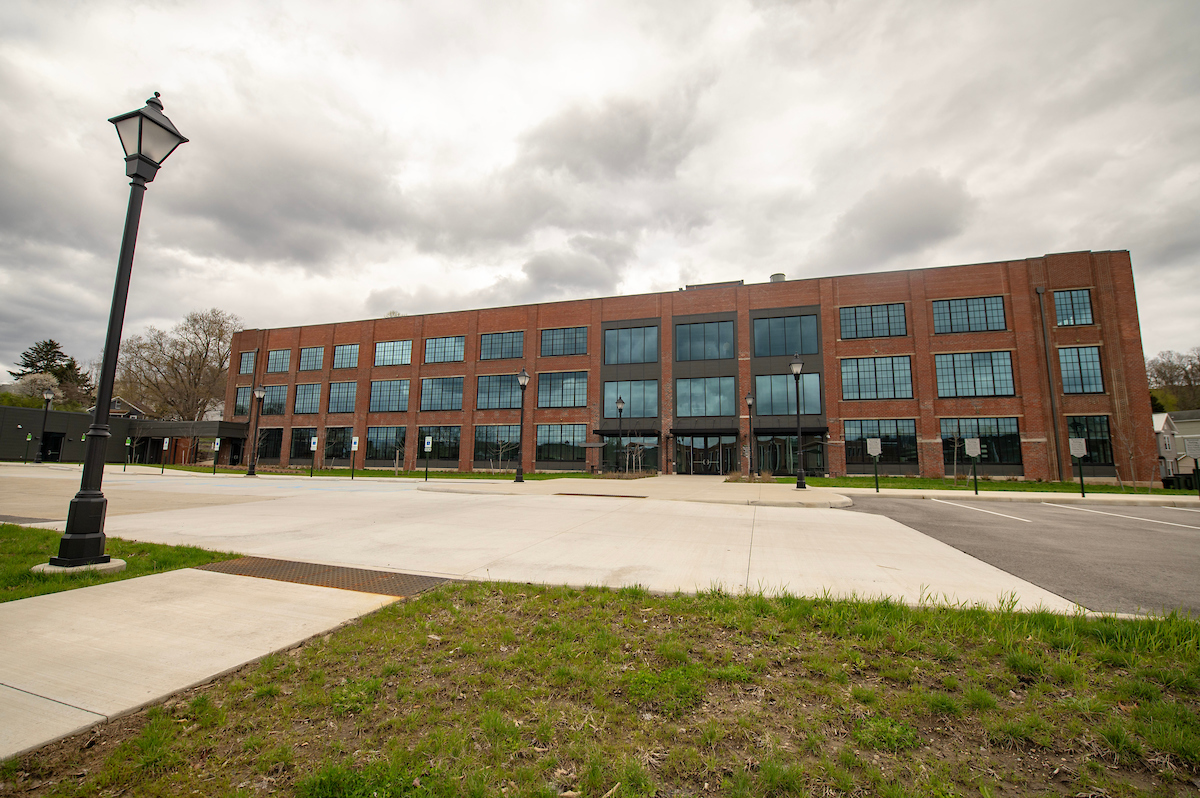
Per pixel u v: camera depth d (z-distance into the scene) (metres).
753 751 2.91
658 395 39.88
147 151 7.14
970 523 11.82
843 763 2.81
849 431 35.38
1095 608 5.28
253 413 51.81
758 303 38.34
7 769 2.59
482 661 3.91
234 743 2.90
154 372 63.81
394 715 3.19
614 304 41.84
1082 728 3.09
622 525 10.64
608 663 3.90
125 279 6.95
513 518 11.57
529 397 43.12
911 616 4.80
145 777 2.61
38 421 46.50
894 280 35.50
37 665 3.64
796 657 4.02
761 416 37.25
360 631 4.46
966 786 2.68
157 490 18.02
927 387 33.91
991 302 33.47
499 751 2.83
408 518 11.46
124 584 5.68
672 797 2.57
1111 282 31.53
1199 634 4.26
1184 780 2.70
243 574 6.22
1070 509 15.25
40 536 8.20
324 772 2.60
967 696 3.35
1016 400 32.31
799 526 10.76
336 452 48.62
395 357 48.06
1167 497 18.92
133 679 3.47
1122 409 30.36
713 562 7.26
